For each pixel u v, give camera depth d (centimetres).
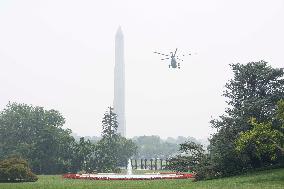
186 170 4144
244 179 3400
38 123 8400
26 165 4688
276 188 2730
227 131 3953
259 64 4175
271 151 3703
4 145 8075
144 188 3044
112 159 7988
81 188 3077
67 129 8469
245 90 4266
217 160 3891
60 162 7369
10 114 8425
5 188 3081
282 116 3409
